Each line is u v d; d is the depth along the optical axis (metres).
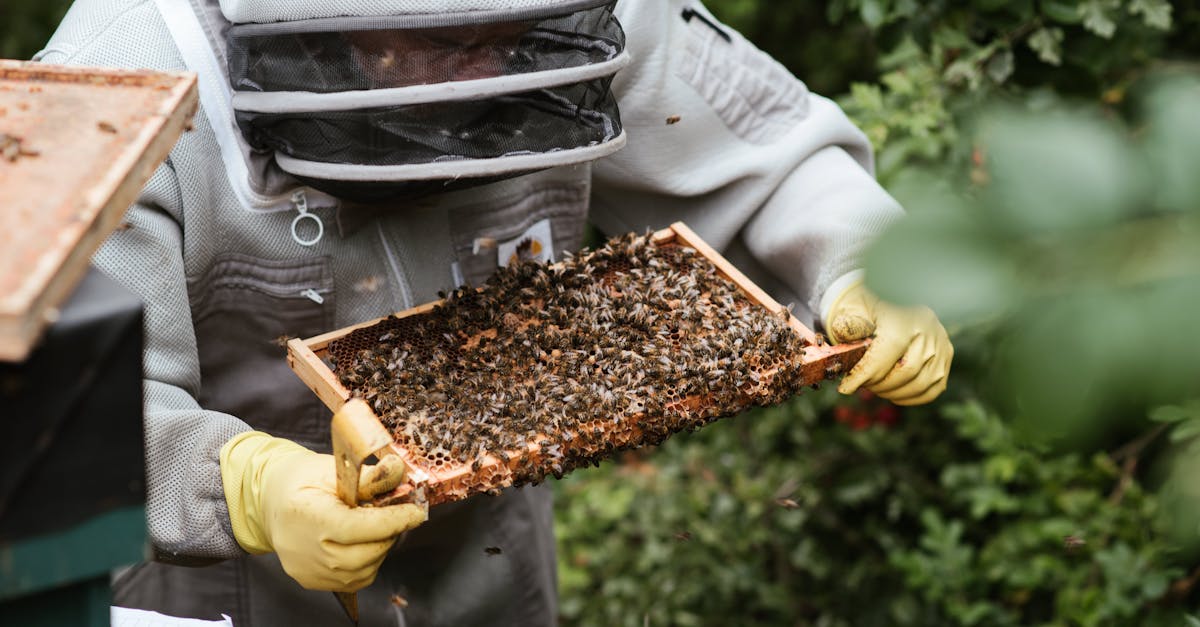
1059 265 0.60
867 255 0.62
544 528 2.66
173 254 1.92
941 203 0.63
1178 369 0.59
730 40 2.45
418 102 1.72
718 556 3.69
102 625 1.22
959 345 2.79
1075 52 2.86
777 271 2.46
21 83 1.29
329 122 1.80
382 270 2.15
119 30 1.98
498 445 1.68
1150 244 0.60
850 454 3.72
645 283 2.05
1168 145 0.61
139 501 1.17
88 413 1.10
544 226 2.39
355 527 1.62
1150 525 2.96
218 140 1.99
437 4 1.70
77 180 1.08
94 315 1.07
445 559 2.46
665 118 2.37
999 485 3.31
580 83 1.86
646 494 3.83
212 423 1.86
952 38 2.90
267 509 1.73
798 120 2.47
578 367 1.83
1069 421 0.61
